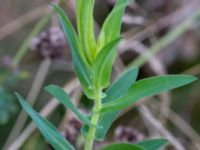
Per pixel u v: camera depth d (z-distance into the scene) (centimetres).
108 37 24
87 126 27
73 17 55
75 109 25
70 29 24
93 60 24
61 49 50
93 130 25
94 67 24
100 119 27
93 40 24
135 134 46
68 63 56
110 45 22
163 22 56
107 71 24
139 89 25
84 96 53
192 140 52
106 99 27
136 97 25
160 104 53
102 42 24
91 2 24
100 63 24
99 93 25
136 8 54
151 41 56
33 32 50
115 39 22
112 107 25
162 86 24
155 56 56
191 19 53
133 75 27
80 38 24
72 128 45
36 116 26
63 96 25
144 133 54
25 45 50
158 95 53
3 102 47
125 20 52
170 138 48
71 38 25
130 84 27
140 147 25
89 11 24
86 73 25
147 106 53
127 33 54
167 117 52
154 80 24
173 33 53
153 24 56
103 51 23
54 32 49
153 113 53
